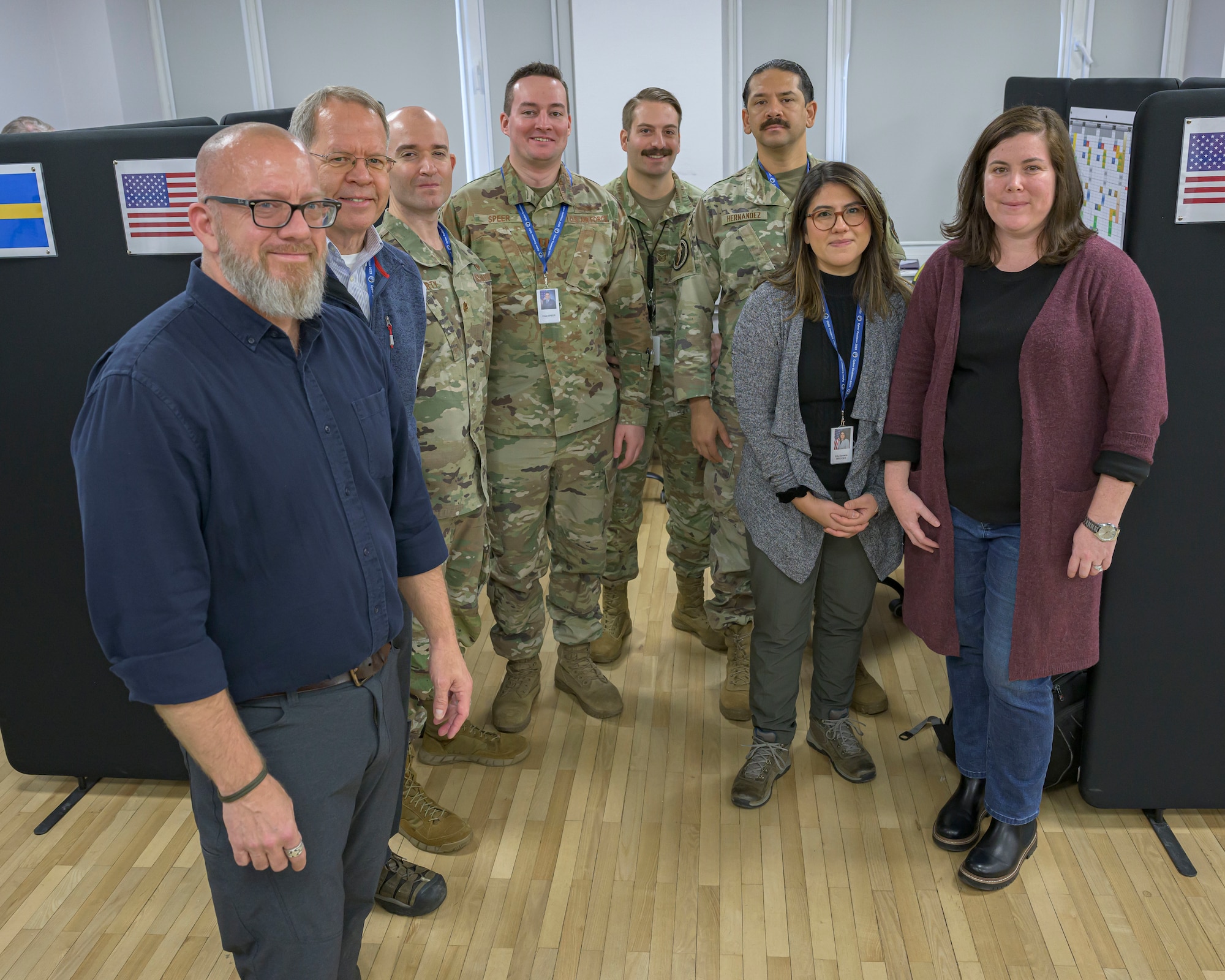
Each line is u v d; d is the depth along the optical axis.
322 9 5.48
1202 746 2.38
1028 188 1.94
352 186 2.02
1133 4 5.16
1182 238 2.06
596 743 2.92
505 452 2.77
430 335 2.37
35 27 5.13
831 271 2.37
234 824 1.42
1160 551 2.25
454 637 1.85
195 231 1.43
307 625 1.50
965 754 2.44
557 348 2.73
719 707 3.09
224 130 1.42
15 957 2.17
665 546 4.31
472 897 2.32
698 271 2.92
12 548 2.51
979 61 5.27
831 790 2.67
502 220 2.67
